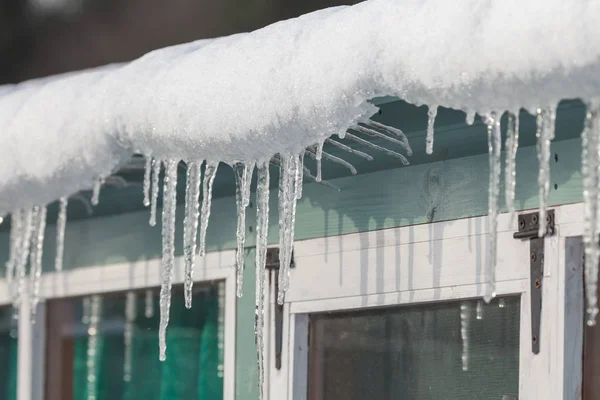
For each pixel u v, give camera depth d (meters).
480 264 5.84
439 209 6.06
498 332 5.83
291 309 6.77
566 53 4.39
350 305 6.45
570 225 5.46
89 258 8.31
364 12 5.24
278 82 5.45
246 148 5.76
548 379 5.46
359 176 6.49
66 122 6.65
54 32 35.44
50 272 8.62
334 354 6.61
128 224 8.02
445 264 6.00
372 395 6.39
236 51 5.78
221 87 5.72
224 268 7.27
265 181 5.89
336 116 5.28
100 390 8.65
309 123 5.39
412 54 4.89
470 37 4.68
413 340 6.23
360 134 6.09
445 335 6.08
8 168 6.94
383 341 6.38
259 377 6.08
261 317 6.04
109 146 6.45
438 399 6.07
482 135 5.77
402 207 6.25
